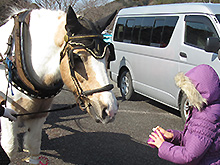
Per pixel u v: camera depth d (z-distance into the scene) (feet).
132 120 16.10
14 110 8.21
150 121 16.14
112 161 11.08
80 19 7.50
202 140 5.77
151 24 18.13
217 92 5.92
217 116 5.90
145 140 13.38
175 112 18.26
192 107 6.49
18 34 7.84
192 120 6.14
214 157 6.04
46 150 11.58
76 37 6.86
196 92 5.86
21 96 8.11
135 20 20.01
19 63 7.72
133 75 19.67
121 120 15.97
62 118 15.58
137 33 19.43
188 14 15.31
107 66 7.36
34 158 9.39
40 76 8.03
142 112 17.83
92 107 7.05
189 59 14.47
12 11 9.40
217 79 6.03
